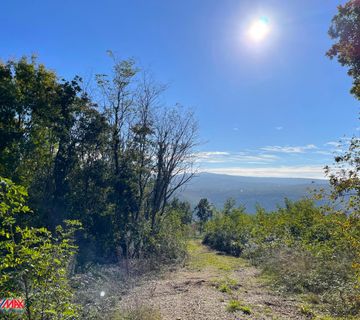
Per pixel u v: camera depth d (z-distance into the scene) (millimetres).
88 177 19891
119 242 17766
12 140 16984
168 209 24125
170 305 8242
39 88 18891
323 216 7395
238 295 9258
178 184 23219
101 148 21078
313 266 10484
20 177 16906
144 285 11016
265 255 15766
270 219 20781
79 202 19016
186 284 11148
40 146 18703
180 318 7148
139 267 13656
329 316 7137
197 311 7668
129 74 21109
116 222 19047
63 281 4539
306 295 8867
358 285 7562
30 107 18609
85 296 7520
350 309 7312
